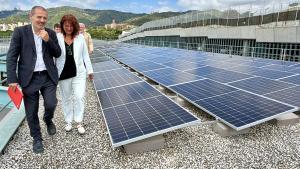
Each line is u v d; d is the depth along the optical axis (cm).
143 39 7775
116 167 533
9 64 503
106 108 723
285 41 2539
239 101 709
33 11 502
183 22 5053
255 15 3189
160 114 629
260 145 593
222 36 3578
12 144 641
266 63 1320
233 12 3575
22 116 792
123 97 801
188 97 811
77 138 664
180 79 1047
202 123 666
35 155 586
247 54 3170
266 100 688
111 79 1108
